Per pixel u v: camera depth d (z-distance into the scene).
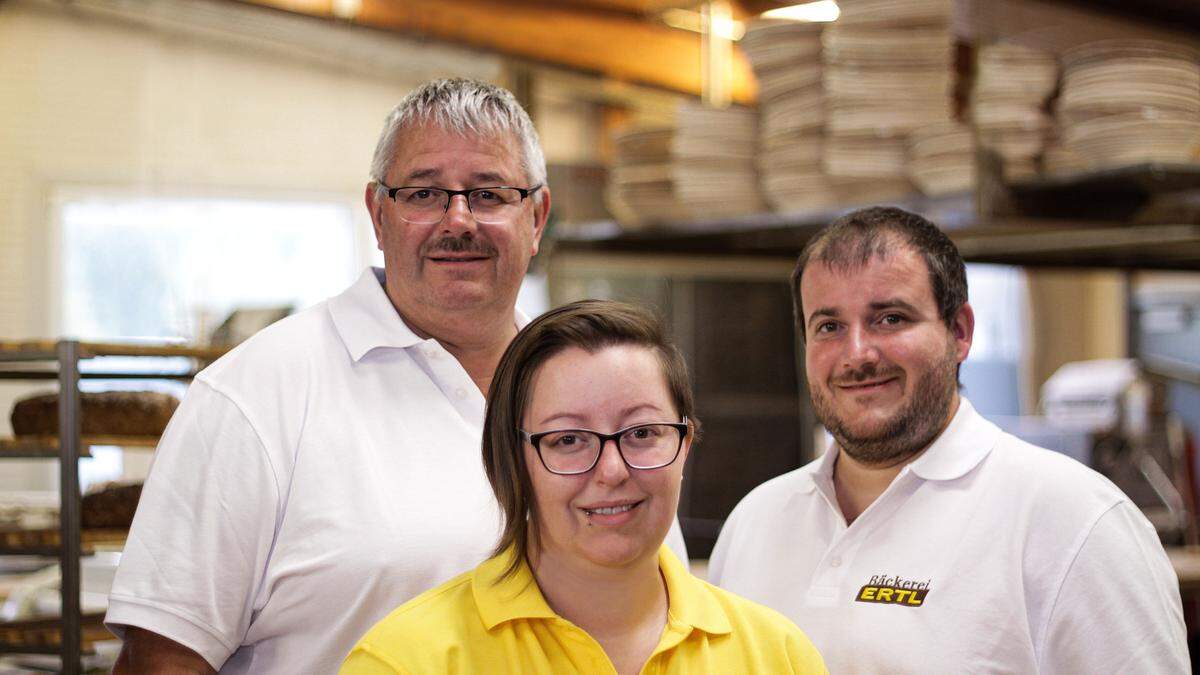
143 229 6.16
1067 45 3.08
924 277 1.93
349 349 1.97
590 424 1.45
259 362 1.93
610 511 1.45
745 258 4.23
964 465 1.95
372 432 1.92
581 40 4.53
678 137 3.64
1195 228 3.50
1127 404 5.51
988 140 3.06
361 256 6.50
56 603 2.61
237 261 6.31
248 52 6.31
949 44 3.16
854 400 1.96
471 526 1.89
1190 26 3.31
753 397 5.24
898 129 3.18
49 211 6.03
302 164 6.41
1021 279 8.40
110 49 6.13
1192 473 5.53
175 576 1.79
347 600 1.82
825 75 3.27
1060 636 1.85
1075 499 1.87
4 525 2.30
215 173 6.27
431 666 1.43
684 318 5.11
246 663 1.89
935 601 1.88
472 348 2.08
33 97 6.02
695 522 5.12
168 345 2.40
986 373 8.42
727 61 4.25
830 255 1.96
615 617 1.50
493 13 4.43
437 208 1.97
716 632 1.54
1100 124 2.93
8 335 5.94
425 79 6.54
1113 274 8.22
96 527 2.35
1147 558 1.87
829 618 1.96
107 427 2.42
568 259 4.76
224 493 1.83
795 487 2.18
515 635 1.48
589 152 6.26
